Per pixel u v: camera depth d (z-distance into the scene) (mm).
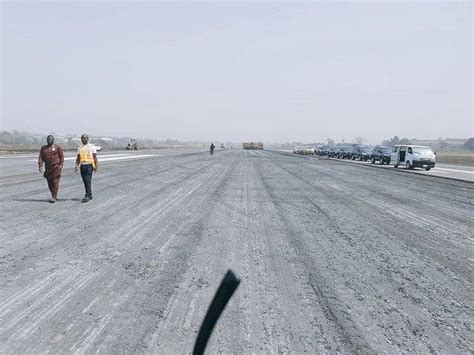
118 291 5039
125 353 3512
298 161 48406
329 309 4672
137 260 6414
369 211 12227
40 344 3650
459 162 55500
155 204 12375
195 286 5281
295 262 6578
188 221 9820
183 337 3840
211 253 6957
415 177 26406
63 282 5336
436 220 10953
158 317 4289
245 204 12906
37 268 5910
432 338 4020
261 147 139500
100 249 7020
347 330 4129
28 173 21453
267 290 5223
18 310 4406
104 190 15523
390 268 6410
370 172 30391
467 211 12719
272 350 3643
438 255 7305
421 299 5102
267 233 8734
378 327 4230
